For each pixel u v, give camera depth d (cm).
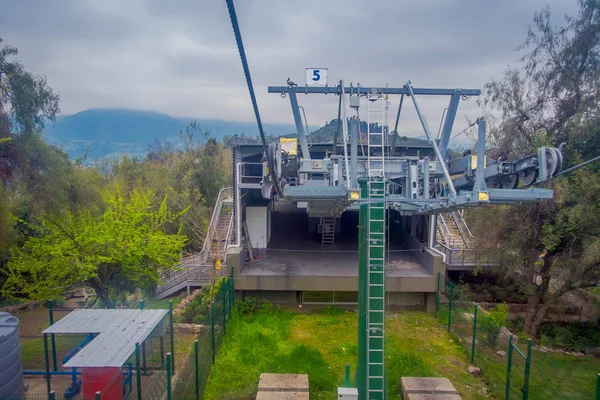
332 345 1334
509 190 699
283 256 1920
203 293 1548
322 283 1590
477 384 1118
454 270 1881
